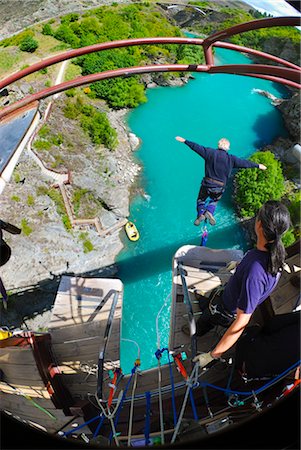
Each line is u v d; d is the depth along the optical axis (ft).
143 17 172.86
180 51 166.50
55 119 141.79
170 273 122.01
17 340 22.48
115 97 154.81
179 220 134.41
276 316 18.90
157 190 139.74
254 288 15.58
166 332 108.06
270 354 18.16
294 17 22.24
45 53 159.12
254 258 15.90
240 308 15.85
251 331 19.20
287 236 95.96
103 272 124.47
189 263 27.43
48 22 167.43
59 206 130.31
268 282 15.71
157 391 23.04
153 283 120.06
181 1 176.55
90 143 143.13
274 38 168.96
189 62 165.89
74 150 139.74
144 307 115.34
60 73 154.51
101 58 158.20
